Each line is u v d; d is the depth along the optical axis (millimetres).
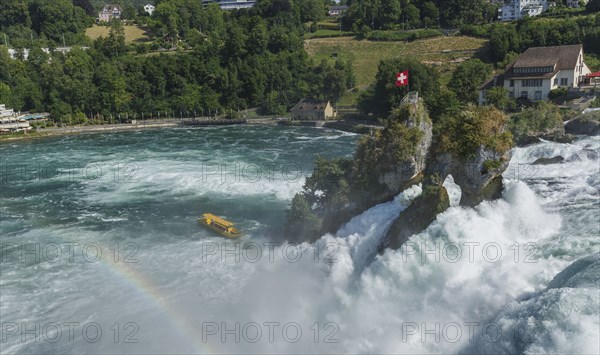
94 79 177000
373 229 41094
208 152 103188
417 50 191750
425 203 37969
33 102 170875
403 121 43594
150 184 76812
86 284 44969
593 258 29047
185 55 186750
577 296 25062
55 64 175375
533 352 24094
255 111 170250
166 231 56281
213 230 55562
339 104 164750
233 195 69000
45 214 64125
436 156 41531
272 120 153500
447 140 40156
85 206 66875
